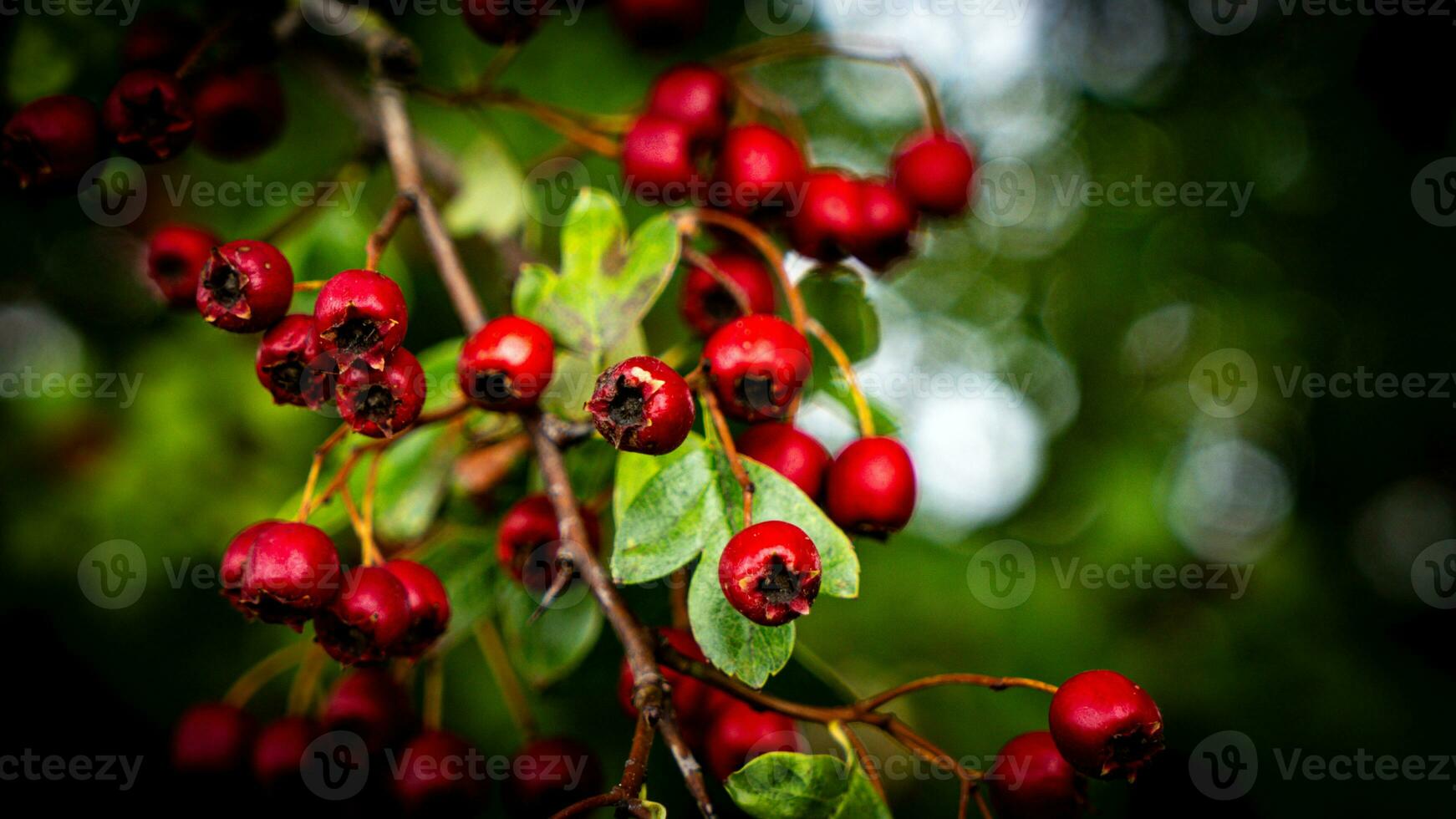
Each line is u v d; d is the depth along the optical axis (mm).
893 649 3963
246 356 3533
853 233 2023
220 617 3545
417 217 1859
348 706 1916
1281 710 4852
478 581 2055
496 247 2383
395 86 2006
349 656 1521
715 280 1946
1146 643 4734
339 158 3006
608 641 2105
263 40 2180
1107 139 5590
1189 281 5605
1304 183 5738
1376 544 5730
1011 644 4152
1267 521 5570
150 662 3555
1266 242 5746
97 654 3551
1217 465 5527
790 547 1363
